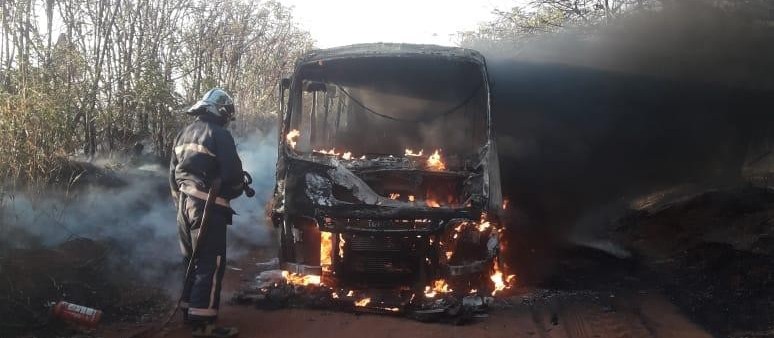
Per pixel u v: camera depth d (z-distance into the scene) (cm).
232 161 540
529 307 634
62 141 725
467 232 645
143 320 550
